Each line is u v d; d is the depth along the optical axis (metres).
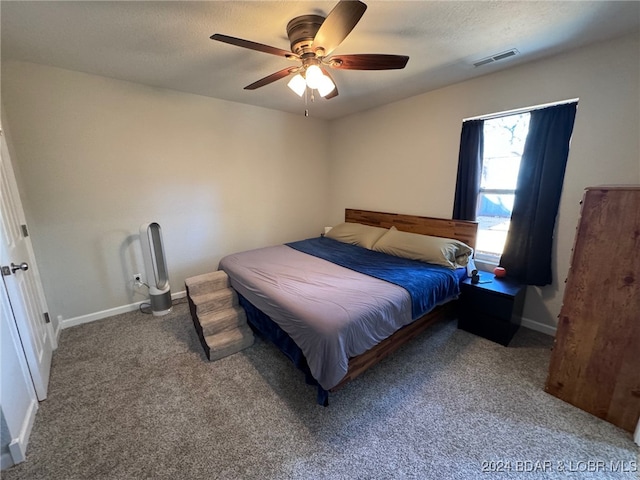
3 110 2.12
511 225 2.49
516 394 1.78
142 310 2.95
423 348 2.27
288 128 3.81
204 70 2.37
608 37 1.88
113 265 2.79
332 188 4.36
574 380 1.67
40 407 1.69
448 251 2.62
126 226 2.81
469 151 2.71
